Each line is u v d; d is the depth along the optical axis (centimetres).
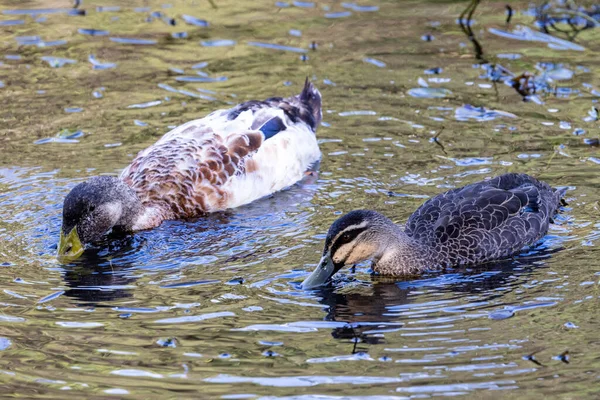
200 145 1544
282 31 2170
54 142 1691
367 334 1107
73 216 1382
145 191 1477
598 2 2244
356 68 1978
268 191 1566
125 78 1952
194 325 1136
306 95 1744
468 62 1989
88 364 1043
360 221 1268
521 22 2173
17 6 2295
